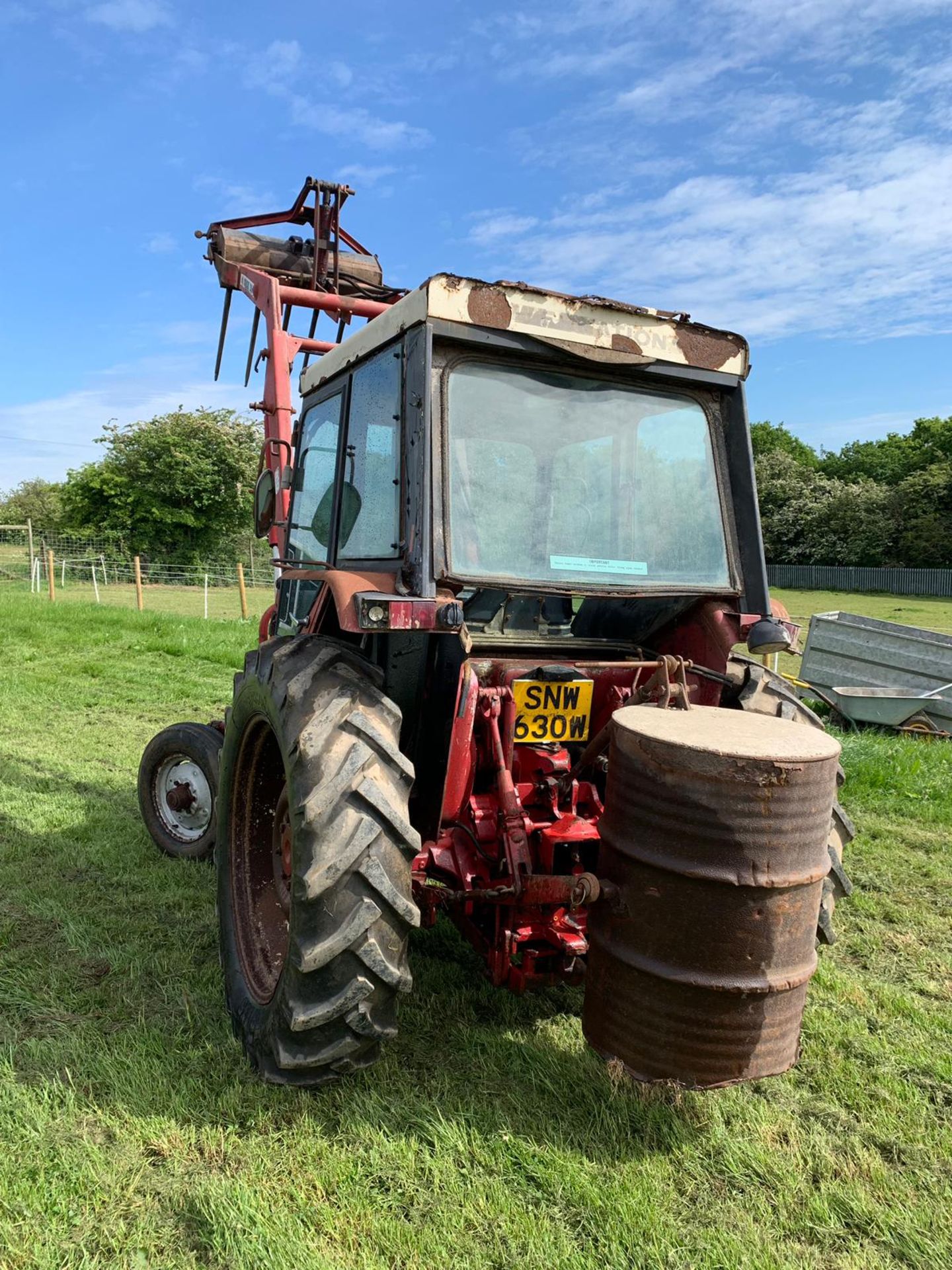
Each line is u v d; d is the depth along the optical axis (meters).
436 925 3.95
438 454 2.79
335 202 5.48
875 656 8.84
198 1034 3.03
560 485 3.04
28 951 3.58
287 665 2.91
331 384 3.65
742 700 3.43
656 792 2.39
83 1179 2.33
